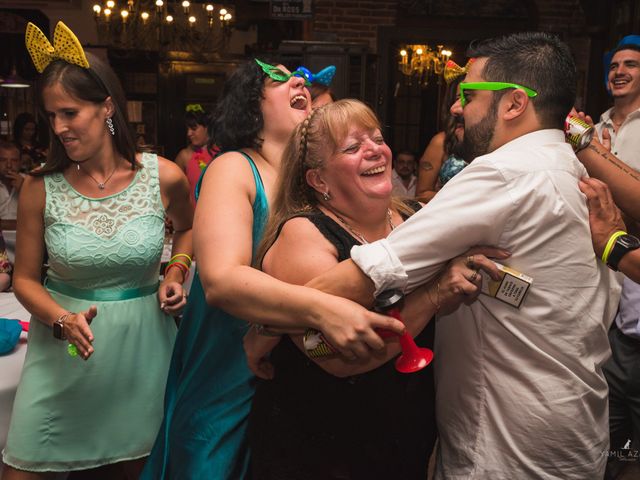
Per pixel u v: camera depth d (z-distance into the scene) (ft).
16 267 6.53
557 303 4.23
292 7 23.57
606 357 4.61
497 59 4.45
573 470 4.42
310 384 4.47
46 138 28.96
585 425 4.37
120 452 6.57
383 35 26.53
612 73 10.36
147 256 6.58
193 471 5.41
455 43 27.53
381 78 26.71
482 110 4.51
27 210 6.43
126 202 6.54
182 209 7.14
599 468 4.57
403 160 20.44
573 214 4.23
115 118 6.42
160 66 36.29
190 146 18.62
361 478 4.49
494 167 4.09
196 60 36.32
